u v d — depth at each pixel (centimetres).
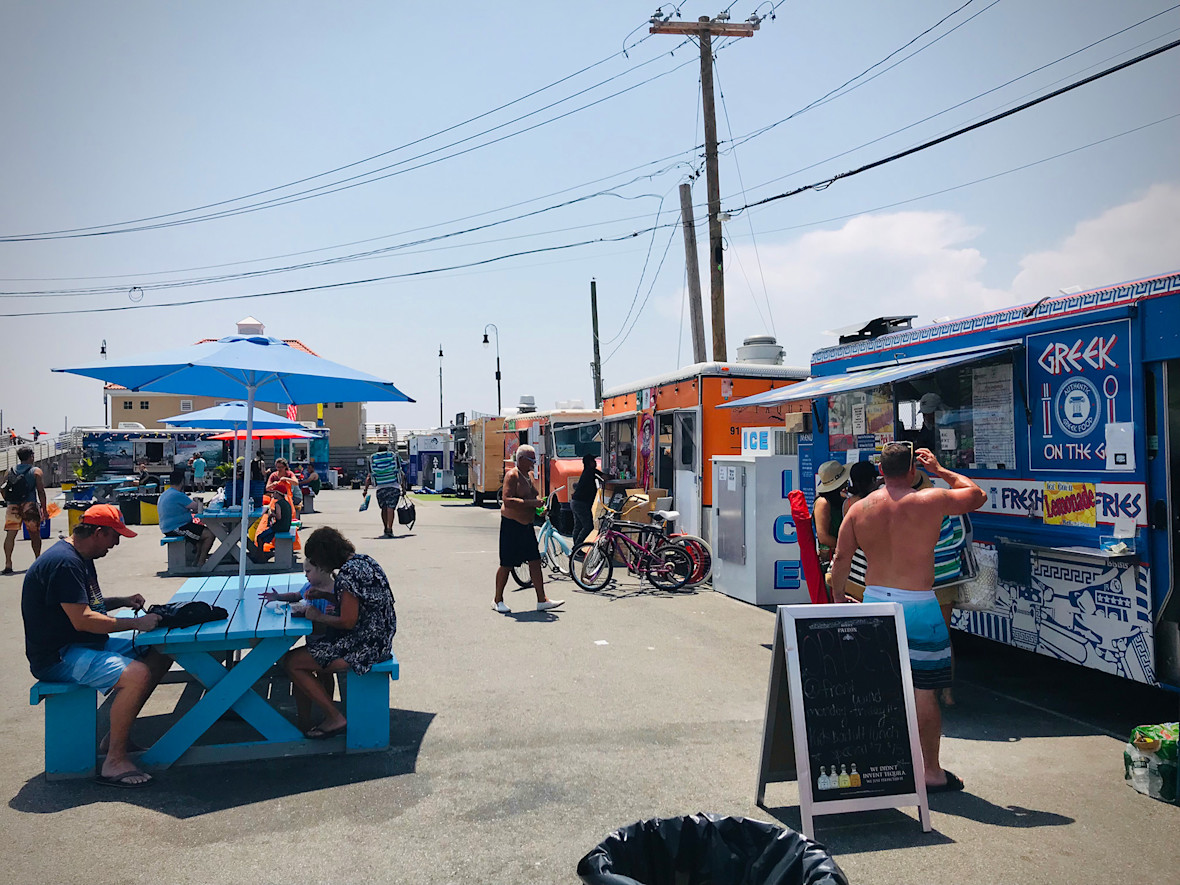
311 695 481
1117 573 502
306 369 551
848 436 807
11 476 1107
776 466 909
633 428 1401
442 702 564
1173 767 408
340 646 471
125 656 443
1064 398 543
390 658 480
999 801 411
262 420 1199
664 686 602
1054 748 486
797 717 370
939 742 456
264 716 472
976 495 410
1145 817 393
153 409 5019
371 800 410
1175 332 474
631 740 494
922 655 410
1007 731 516
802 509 632
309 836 371
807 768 366
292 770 448
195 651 459
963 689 611
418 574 1121
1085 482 526
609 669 646
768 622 819
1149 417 490
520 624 805
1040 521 557
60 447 4084
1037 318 563
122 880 331
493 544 1502
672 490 1214
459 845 364
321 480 4150
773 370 1141
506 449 2319
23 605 429
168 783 430
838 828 382
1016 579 570
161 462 3291
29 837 368
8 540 1102
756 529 902
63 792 418
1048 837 372
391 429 5391
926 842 368
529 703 562
